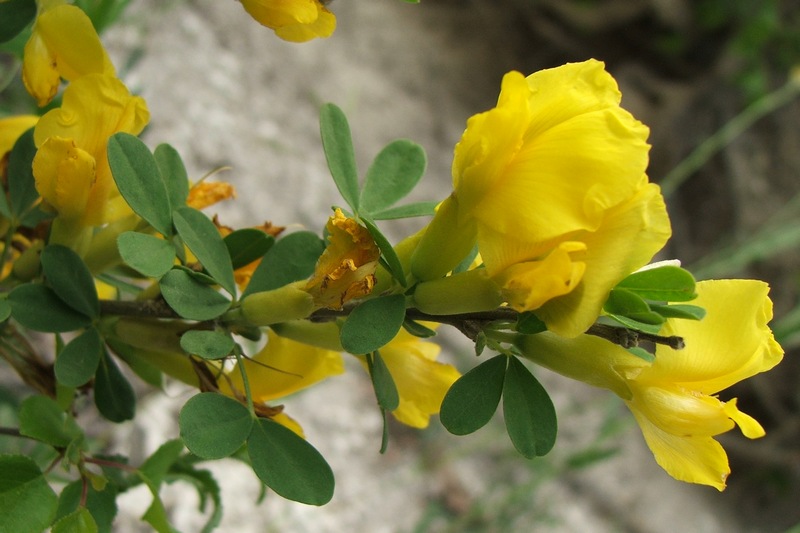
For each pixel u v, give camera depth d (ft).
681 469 0.50
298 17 0.52
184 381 0.57
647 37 2.57
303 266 0.54
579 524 1.75
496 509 1.48
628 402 0.50
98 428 1.02
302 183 1.64
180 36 1.58
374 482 1.48
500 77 2.39
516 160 0.47
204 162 1.49
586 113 0.47
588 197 0.46
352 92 1.95
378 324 0.49
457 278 0.49
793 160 2.52
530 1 2.52
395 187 0.56
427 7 2.42
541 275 0.46
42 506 0.50
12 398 0.79
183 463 0.61
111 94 0.51
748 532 2.17
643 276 0.48
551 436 0.50
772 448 2.29
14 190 0.57
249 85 1.68
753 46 2.54
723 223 2.45
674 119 2.47
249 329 0.53
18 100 0.91
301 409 1.44
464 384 0.50
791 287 2.31
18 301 0.53
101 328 0.55
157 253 0.51
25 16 0.53
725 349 0.49
